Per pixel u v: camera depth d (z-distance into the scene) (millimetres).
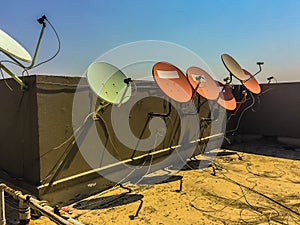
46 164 3043
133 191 3754
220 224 2752
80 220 2811
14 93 3297
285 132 7453
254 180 4285
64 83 3217
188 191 3762
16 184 3293
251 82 6566
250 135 8031
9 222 2768
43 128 3004
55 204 3109
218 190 3807
